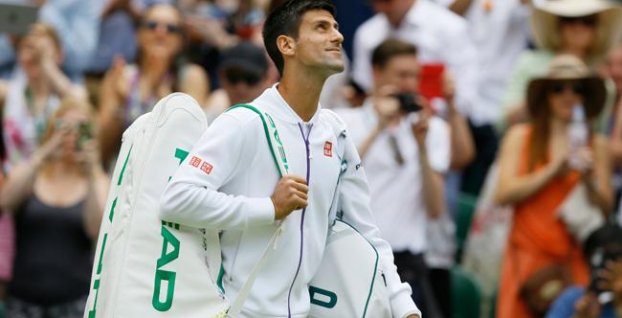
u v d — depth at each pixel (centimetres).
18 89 2658
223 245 1426
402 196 2216
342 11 2897
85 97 2656
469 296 2411
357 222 1498
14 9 2036
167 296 1395
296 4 1423
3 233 2292
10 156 2634
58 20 2955
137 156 1439
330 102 2667
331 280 1470
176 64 2634
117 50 2984
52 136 2308
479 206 2536
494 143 2789
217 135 1391
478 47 2853
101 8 3008
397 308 1484
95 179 2312
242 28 2869
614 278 2144
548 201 2333
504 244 2456
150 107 2591
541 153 2347
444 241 2394
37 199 2288
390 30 2680
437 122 2300
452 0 2883
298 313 1429
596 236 2200
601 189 2342
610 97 2648
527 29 2858
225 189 1412
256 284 1406
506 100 2716
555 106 2344
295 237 1417
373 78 2280
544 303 2319
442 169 2286
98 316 1422
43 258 2272
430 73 2408
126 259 1405
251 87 2275
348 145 1481
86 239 2298
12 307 2266
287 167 1411
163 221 1408
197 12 3020
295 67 1421
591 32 2667
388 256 1509
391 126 2223
